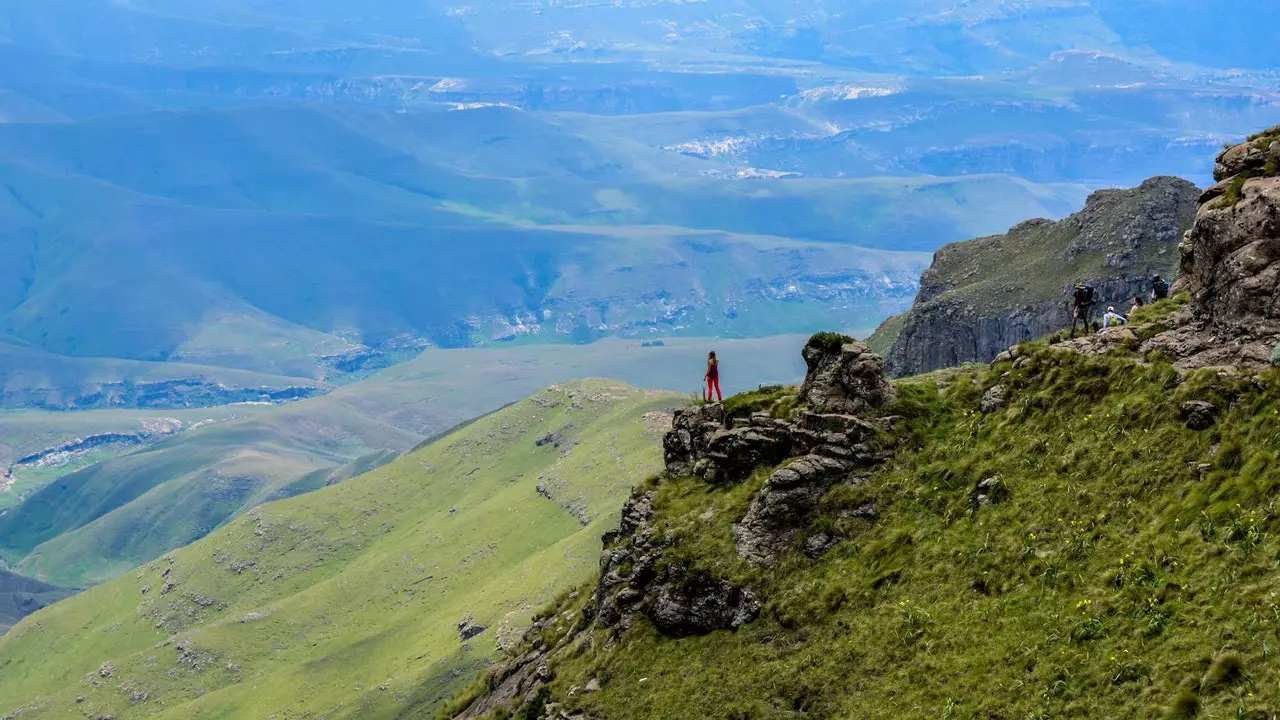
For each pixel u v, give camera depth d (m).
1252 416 52.50
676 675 60.72
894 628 54.88
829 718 53.00
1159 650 45.78
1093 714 45.25
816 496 62.97
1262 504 48.59
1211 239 60.09
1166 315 63.69
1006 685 48.69
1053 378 62.66
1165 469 53.41
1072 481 56.25
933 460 62.22
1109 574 50.34
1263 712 40.97
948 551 56.75
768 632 59.19
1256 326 56.41
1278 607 44.09
